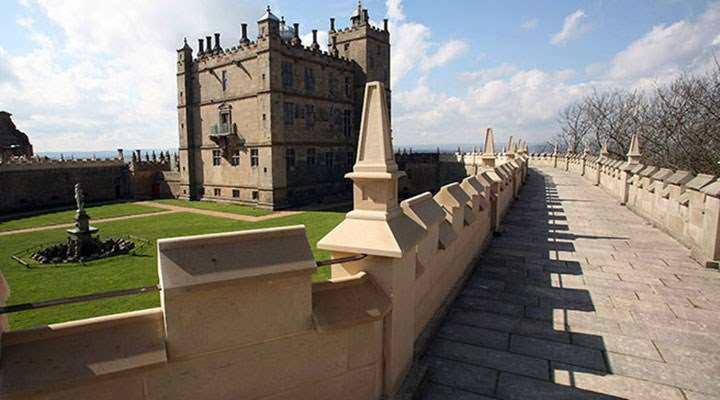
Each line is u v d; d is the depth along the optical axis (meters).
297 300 2.81
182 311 2.37
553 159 50.38
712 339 5.08
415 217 4.17
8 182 37.25
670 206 11.14
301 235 2.83
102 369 2.11
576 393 4.02
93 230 19.78
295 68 36.88
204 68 40.22
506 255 9.01
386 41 46.53
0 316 1.99
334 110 41.91
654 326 5.46
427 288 5.08
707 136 30.50
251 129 36.59
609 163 21.81
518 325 5.50
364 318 3.10
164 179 47.56
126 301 12.48
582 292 6.73
